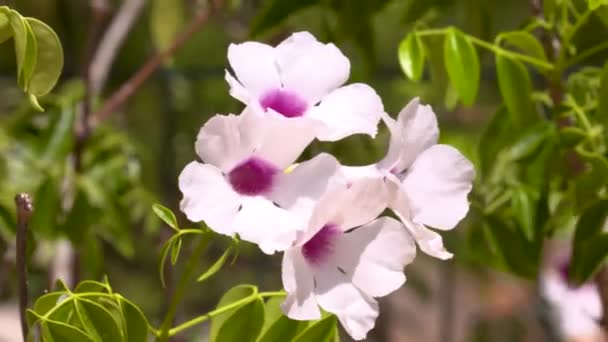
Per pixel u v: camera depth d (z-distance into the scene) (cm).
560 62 71
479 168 75
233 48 60
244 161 59
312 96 61
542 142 72
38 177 87
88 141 90
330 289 59
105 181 89
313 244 59
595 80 74
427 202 61
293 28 89
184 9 111
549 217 74
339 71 61
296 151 59
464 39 70
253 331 62
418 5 82
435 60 72
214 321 63
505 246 74
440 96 111
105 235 89
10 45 109
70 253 90
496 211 75
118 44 101
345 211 58
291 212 58
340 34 80
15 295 95
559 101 73
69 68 110
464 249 105
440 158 62
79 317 59
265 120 58
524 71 71
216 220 58
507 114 74
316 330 61
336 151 86
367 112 60
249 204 58
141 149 107
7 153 87
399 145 60
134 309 60
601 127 72
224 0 90
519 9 109
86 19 109
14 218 78
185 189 58
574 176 73
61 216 85
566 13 71
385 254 59
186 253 88
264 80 60
